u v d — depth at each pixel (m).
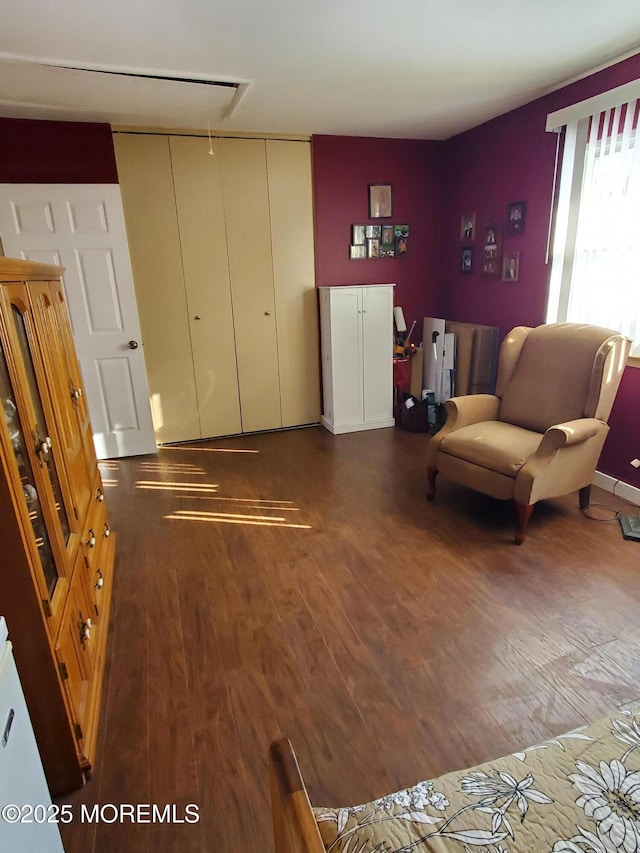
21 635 1.20
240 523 2.83
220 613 2.07
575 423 2.51
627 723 1.05
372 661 1.79
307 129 3.87
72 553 1.58
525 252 3.61
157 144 3.64
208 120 3.50
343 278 4.39
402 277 4.57
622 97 2.63
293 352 4.40
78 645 1.53
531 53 2.58
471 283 4.24
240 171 3.89
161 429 4.19
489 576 2.26
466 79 2.91
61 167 3.42
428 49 2.48
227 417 4.35
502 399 3.11
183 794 1.35
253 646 1.88
